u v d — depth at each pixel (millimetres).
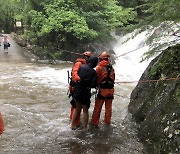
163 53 6164
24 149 4965
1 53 18484
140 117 5871
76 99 5539
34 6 18734
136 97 6516
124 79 10836
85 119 5781
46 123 6141
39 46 18344
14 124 6055
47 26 16109
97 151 4895
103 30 17141
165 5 5258
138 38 15789
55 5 17078
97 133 5645
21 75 11297
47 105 7418
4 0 44719
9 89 8969
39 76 11164
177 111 4656
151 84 6066
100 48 15820
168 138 4488
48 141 5285
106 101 5957
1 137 5406
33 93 8555
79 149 4969
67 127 5930
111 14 17391
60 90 8930
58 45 16797
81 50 15961
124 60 14477
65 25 16281
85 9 17672
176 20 5215
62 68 13344
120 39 17656
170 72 5641
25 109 7070
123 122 6148
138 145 5059
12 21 46250
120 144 5160
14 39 26359
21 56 17562
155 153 4582
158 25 5516
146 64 13273
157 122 4992
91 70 5492
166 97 5168
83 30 15531
